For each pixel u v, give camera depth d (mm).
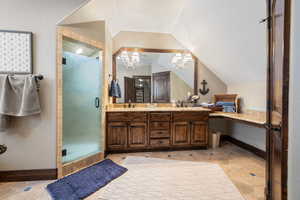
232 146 3367
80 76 2393
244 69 2906
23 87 1836
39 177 1975
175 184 1910
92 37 2381
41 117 1973
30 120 1946
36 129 1965
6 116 1803
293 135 851
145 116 2961
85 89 2469
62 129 2100
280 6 1039
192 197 1673
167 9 2693
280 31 1055
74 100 2324
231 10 2150
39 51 1945
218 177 2070
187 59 3629
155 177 2070
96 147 2637
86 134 2494
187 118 3074
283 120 875
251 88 3016
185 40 3434
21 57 1899
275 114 1201
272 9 1303
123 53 3436
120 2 2455
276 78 1179
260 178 2051
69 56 2234
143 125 2961
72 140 2297
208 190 1792
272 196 1310
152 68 3547
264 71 2564
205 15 2529
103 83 2662
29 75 1904
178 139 3062
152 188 1829
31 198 1634
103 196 1687
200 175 2123
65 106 2197
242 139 3268
